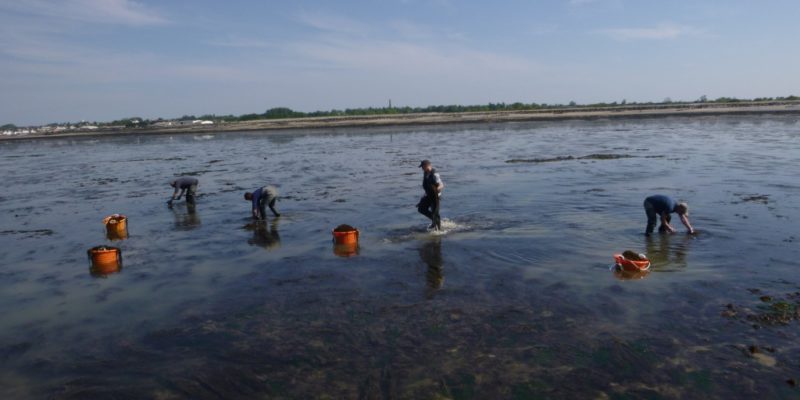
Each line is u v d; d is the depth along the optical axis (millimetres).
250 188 24078
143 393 6637
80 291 10594
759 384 6156
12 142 86000
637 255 10242
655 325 7770
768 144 33219
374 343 7641
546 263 10938
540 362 6895
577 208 16344
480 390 6305
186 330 8445
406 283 10117
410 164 31500
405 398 6203
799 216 13883
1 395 6762
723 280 9453
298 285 10289
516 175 24609
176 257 12773
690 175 22172
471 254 11797
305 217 16844
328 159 36625
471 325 8078
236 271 11391
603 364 6773
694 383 6250
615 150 34406
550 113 91062
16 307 9859
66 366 7465
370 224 15398
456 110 125000
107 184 28016
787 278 9414
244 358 7391
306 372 6922
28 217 19344
